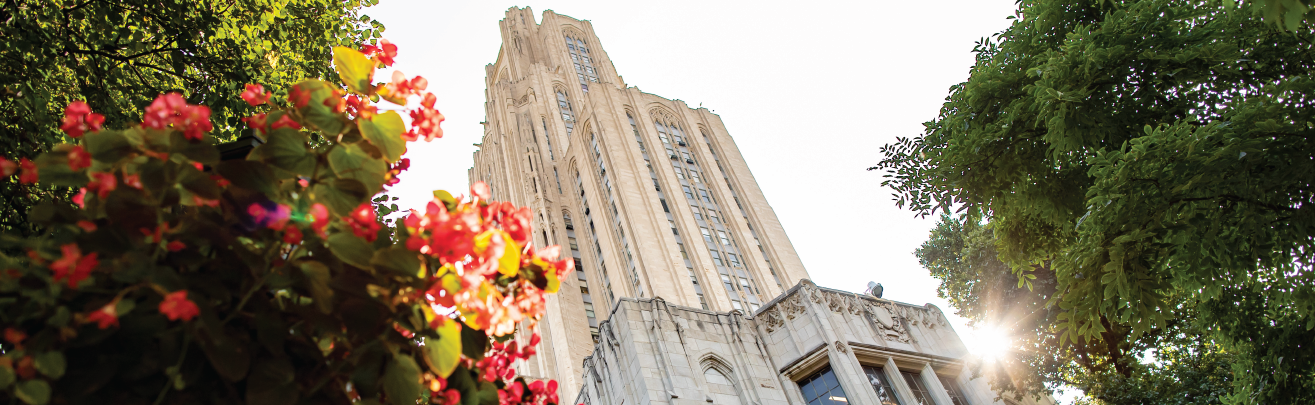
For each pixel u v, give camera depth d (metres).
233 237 3.99
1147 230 13.21
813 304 27.88
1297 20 6.87
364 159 4.40
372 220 4.30
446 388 4.75
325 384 4.24
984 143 17.55
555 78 99.31
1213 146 12.62
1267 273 14.33
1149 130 12.91
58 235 4.02
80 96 11.20
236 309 3.85
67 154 3.97
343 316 4.10
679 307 27.67
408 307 4.29
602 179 70.25
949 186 18.56
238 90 12.07
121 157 4.00
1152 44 14.84
